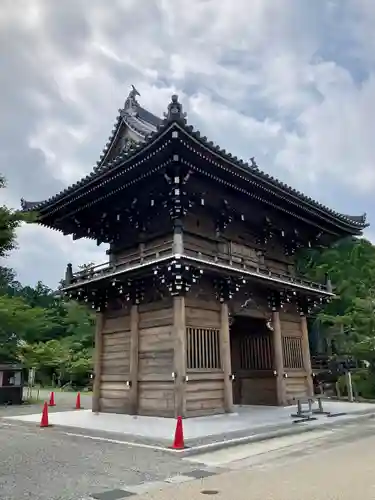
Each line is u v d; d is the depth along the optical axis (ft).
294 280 78.79
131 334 64.28
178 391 54.65
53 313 239.91
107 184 63.72
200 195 63.77
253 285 71.46
